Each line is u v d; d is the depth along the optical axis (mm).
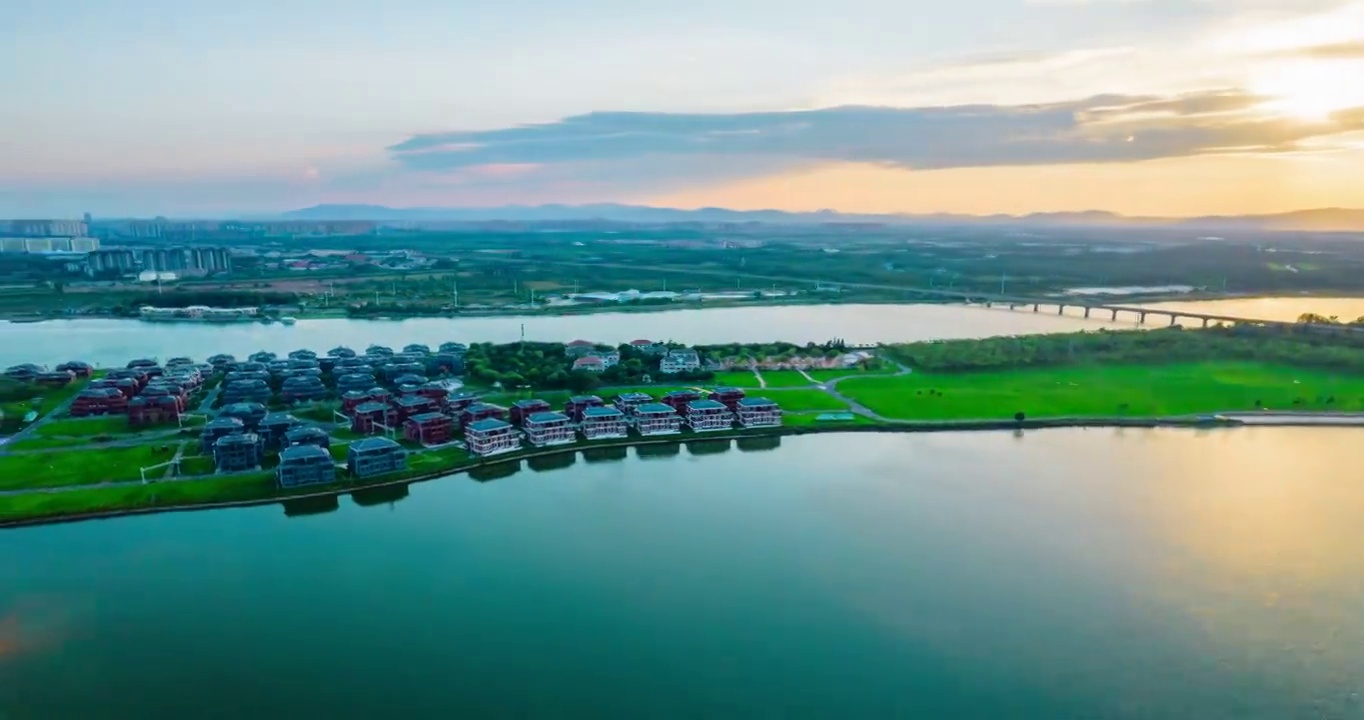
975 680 138375
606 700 132750
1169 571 176250
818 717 128625
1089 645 149000
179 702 131500
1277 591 167875
